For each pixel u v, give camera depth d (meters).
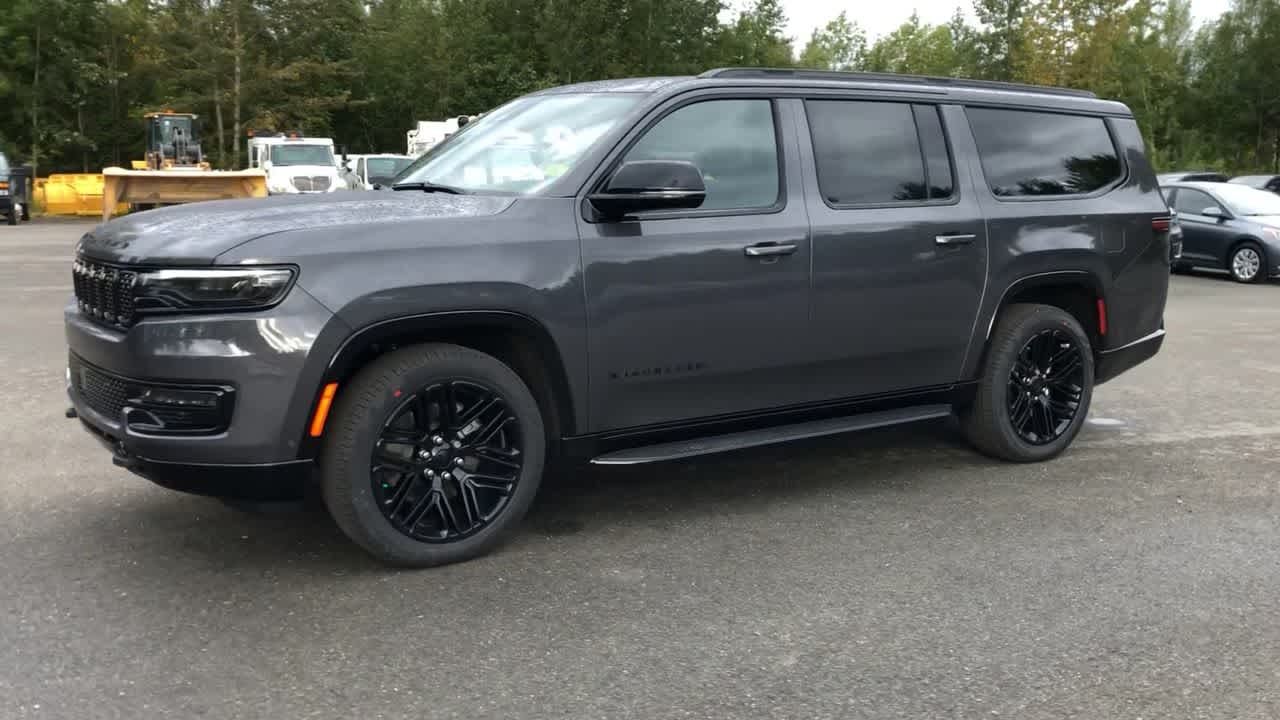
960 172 5.21
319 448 3.79
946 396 5.29
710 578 3.92
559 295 4.03
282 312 3.53
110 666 3.15
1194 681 3.12
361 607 3.61
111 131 48.41
